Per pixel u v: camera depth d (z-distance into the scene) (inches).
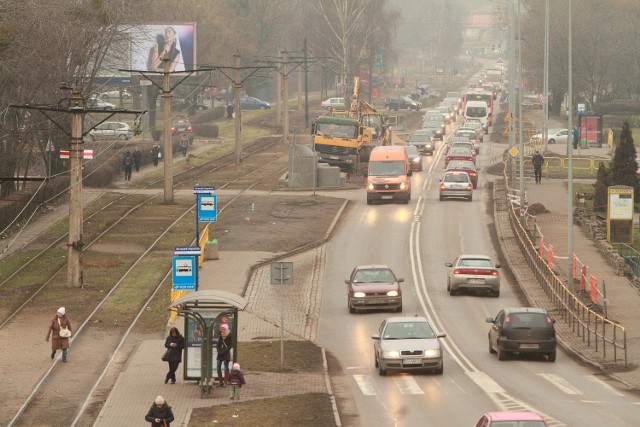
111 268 5285.4
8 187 7096.5
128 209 7032.5
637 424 2623.0
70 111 4768.7
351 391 3166.8
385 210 7145.7
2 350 3789.4
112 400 3063.5
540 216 6889.8
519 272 5393.7
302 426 2684.5
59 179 7554.1
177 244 5935.0
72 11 7332.7
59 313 3661.4
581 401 2950.3
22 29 6668.3
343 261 5659.5
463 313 4589.1
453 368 3540.8
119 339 4008.4
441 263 5625.0
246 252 5777.6
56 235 6131.9
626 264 5275.6
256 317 4485.7
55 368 3558.1
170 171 7263.8
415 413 2827.3
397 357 3371.1
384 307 4566.9
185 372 3267.7
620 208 5826.8
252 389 3198.8
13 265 5319.9
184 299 3176.7
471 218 6825.8
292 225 6550.2
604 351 3656.5
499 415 2074.3
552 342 3627.0
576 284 5002.5
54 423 2896.2
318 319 4483.3
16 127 6845.5
